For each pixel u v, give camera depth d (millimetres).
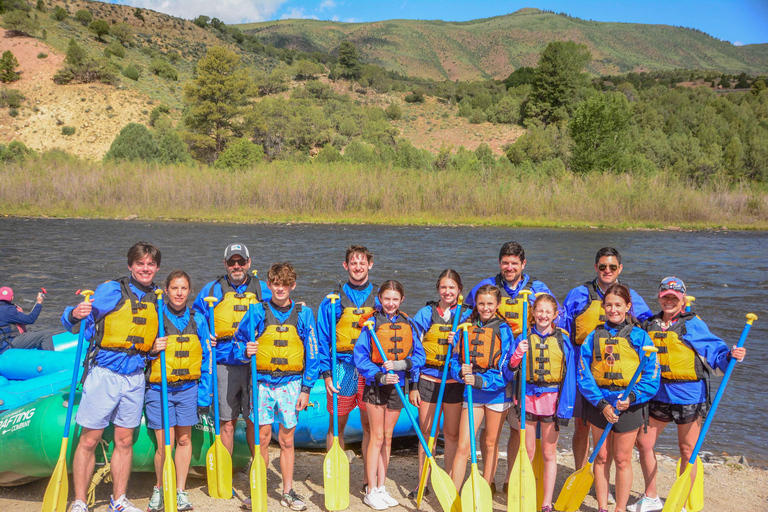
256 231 22938
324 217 27891
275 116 65500
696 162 58688
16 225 22688
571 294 4520
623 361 3787
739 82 150125
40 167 29766
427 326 4215
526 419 4012
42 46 72188
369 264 4320
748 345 9148
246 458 4582
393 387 4105
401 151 51844
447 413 4164
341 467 4078
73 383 3773
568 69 79812
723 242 22422
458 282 4133
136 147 47031
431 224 27219
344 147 68000
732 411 6477
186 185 28969
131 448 3855
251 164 45438
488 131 80438
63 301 11148
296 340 4066
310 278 13781
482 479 3799
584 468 3953
